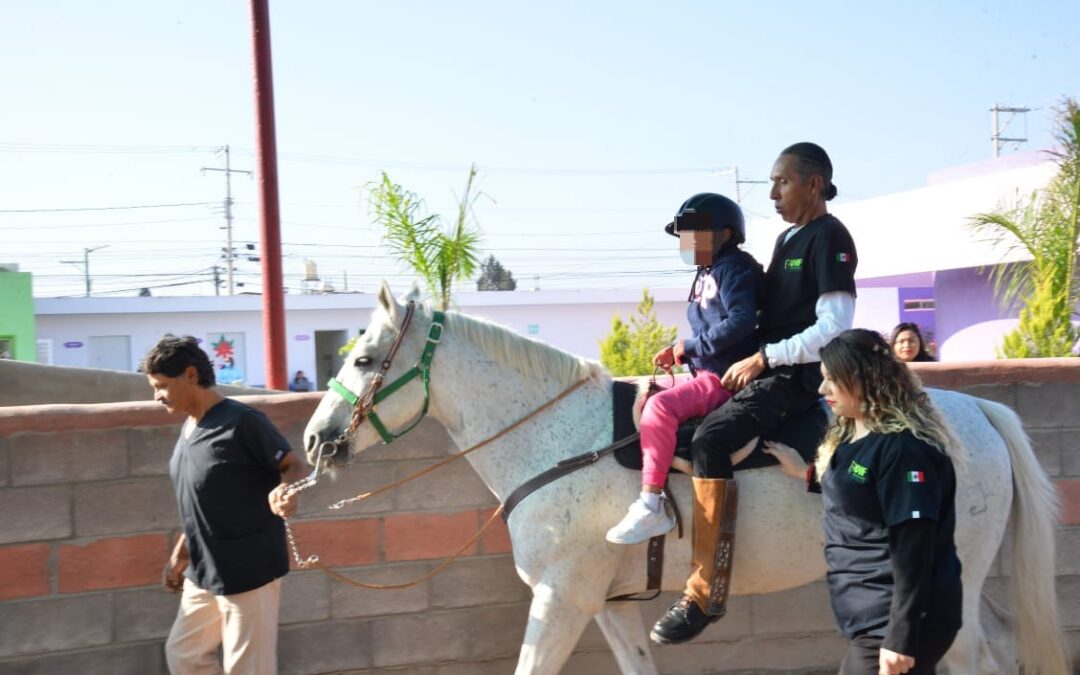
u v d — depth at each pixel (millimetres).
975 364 5152
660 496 3771
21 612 4410
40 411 4434
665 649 5207
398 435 4051
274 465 3836
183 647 4094
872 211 20844
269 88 5973
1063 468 5207
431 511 4926
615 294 36844
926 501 2875
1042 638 4051
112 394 6340
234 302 34406
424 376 3994
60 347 32531
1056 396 5195
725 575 3803
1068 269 9648
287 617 4785
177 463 3920
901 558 2881
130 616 4551
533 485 3924
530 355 4078
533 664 3836
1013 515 4094
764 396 3809
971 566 3879
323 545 4812
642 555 3963
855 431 3154
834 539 3148
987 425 4023
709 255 3977
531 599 5039
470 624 4969
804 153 3963
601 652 5148
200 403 3906
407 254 7828
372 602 4863
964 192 18266
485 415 4043
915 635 2844
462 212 7898
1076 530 5223
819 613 5309
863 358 3057
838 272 3801
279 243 6023
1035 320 9359
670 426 3805
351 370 3936
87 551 4492
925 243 19266
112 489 4527
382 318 3969
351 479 4844
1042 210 9977
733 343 3846
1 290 28938
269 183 5977
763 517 3916
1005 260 12258
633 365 16078
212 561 3828
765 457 3930
